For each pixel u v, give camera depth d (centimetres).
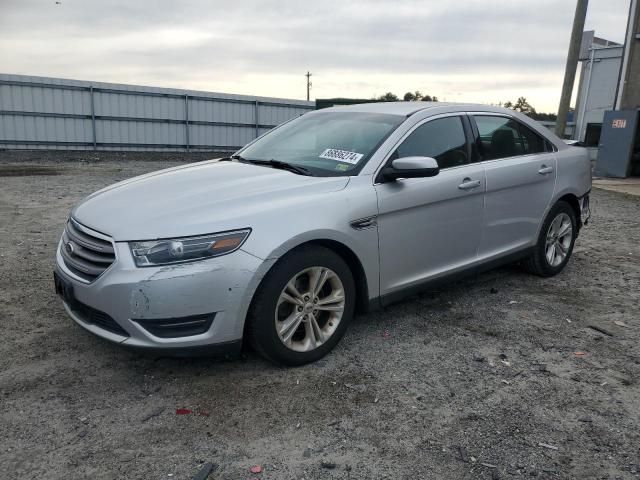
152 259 306
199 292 308
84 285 325
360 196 370
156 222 317
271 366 358
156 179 402
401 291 407
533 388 339
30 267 554
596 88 2542
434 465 266
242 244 318
